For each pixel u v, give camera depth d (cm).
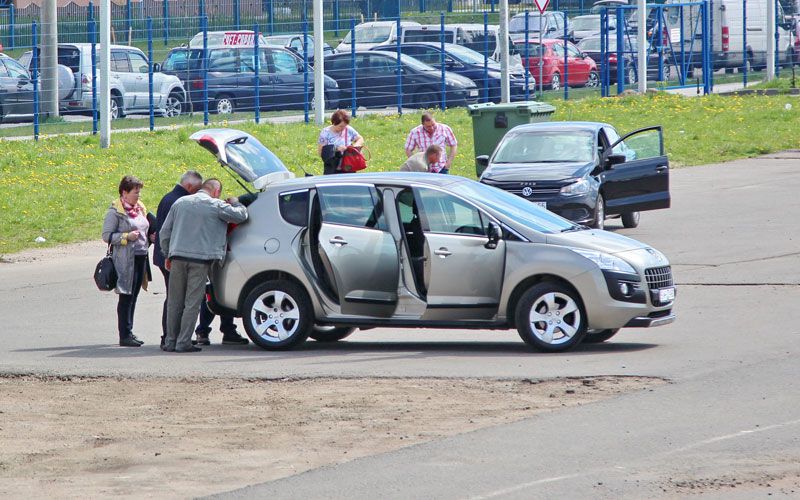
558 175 6053
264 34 12950
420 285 3888
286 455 2719
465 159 9162
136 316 4800
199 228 3991
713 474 2448
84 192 7806
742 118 11088
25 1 15388
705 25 13362
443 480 2469
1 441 2917
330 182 3984
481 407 3081
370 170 8594
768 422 2823
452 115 11056
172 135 9625
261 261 3984
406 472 2534
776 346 3719
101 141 8950
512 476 2478
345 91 11400
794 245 5788
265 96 10812
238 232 4053
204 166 8794
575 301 3766
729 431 2756
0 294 5322
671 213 7038
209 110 10769
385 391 3300
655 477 2439
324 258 3922
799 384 3197
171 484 2530
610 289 3747
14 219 7131
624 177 6375
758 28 15088
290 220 3994
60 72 9925
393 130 10262
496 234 3825
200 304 4038
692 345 3803
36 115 9256
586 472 2486
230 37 11050
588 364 3556
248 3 14625
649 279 3803
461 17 17612
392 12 17412
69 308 4972
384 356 3834
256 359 3847
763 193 7675
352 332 4394
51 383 3572
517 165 6272
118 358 3909
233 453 2755
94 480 2581
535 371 3469
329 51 13275
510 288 3806
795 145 9919
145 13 13950
